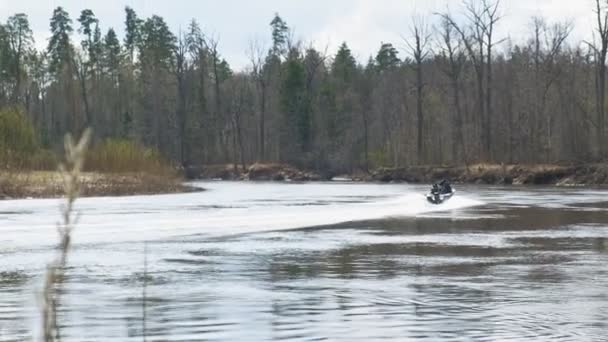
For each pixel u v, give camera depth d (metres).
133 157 80.62
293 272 25.80
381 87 179.25
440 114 155.50
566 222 45.81
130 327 17.03
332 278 24.47
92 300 20.38
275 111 169.00
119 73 184.62
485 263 27.98
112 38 188.75
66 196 4.56
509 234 38.81
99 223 43.12
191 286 22.86
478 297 20.92
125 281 23.80
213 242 35.31
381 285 23.02
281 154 159.38
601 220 47.28
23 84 159.12
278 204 60.88
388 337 16.09
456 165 126.38
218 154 165.00
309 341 15.77
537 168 111.25
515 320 17.83
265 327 17.08
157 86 166.88
